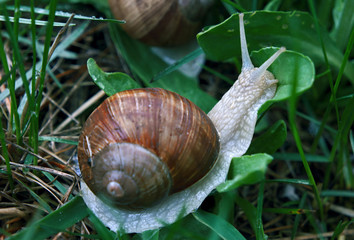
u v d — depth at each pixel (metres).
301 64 0.19
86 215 0.19
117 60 0.25
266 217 0.21
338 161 0.21
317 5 0.23
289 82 0.19
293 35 0.21
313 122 0.22
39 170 0.19
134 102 0.19
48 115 0.22
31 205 0.19
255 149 0.20
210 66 0.25
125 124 0.18
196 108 0.19
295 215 0.21
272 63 0.20
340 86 0.23
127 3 0.22
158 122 0.18
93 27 0.25
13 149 0.20
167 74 0.23
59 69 0.24
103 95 0.23
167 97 0.19
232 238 0.18
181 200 0.19
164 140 0.18
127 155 0.18
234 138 0.20
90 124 0.19
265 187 0.22
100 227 0.18
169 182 0.19
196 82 0.24
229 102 0.20
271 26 0.20
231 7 0.22
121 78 0.21
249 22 0.20
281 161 0.22
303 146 0.23
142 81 0.24
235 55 0.22
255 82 0.20
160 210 0.19
